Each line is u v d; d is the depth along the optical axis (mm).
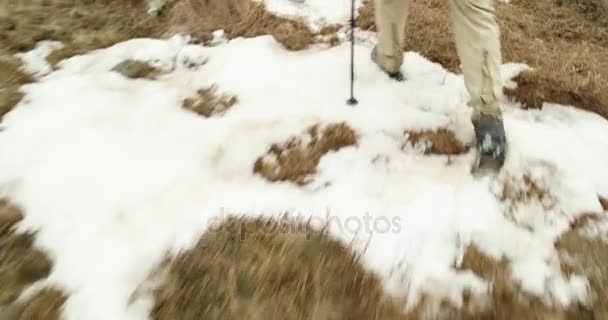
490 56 2680
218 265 2355
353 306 2252
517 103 3330
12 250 2412
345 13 4152
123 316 2176
